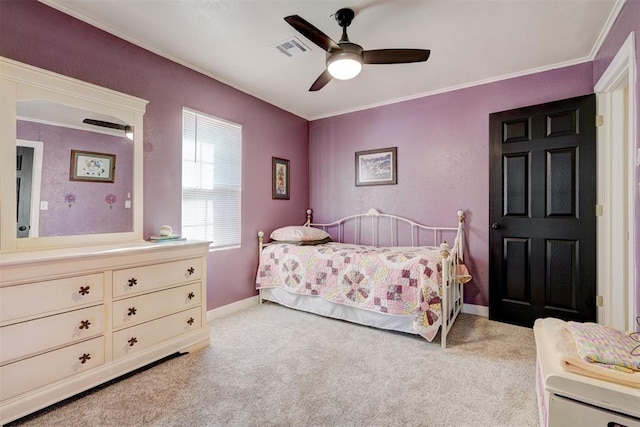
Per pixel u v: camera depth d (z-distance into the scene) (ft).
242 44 7.99
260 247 11.37
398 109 11.89
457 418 5.06
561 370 3.54
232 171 10.63
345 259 9.24
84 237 6.85
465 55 8.46
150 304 6.63
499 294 9.50
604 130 7.91
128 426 4.87
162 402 5.48
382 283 8.45
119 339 6.10
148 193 8.12
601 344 3.60
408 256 8.44
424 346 7.77
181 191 8.93
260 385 6.03
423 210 11.37
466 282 10.21
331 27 7.21
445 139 10.91
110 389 5.87
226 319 9.74
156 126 8.31
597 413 3.20
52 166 6.40
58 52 6.52
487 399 5.56
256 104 11.51
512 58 8.65
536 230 8.84
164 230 8.01
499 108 9.93
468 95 10.46
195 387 5.95
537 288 8.83
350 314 9.25
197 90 9.37
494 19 6.83
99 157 7.12
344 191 13.25
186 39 7.77
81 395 5.64
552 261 8.60
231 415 5.13
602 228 7.93
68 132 6.63
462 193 10.62
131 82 7.76
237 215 10.78
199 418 5.06
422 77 9.90
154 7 6.50
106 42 7.28
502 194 9.43
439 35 7.48
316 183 14.07
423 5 6.37
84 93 6.81
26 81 6.00
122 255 6.12
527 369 6.61
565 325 4.62
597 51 8.08
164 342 6.89
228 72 9.63
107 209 7.26
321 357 7.20
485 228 10.22
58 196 6.49
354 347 7.73
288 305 10.67
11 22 5.92
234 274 10.60
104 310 5.88
